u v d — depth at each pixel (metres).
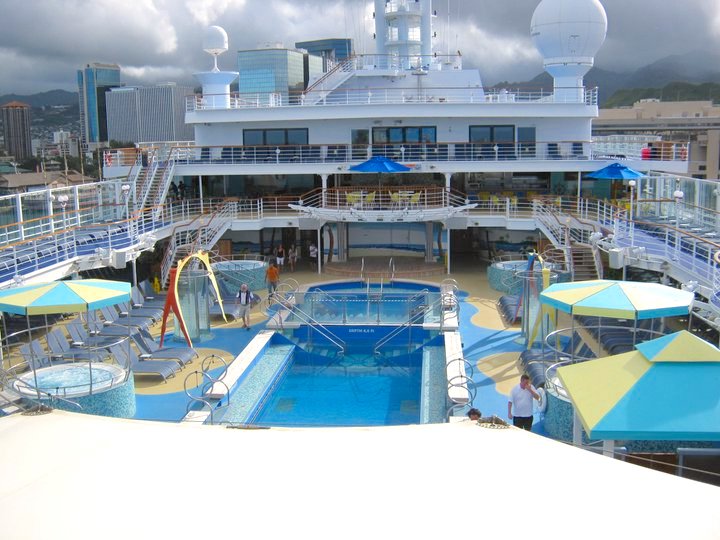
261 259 38.94
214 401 18.36
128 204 34.56
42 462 5.56
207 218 34.97
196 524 4.45
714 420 9.00
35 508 4.67
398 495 4.87
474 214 35.84
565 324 25.31
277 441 5.94
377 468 5.34
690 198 28.88
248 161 39.28
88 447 5.82
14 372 18.55
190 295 24.41
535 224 34.19
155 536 4.31
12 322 25.52
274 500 4.77
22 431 6.28
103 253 24.88
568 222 30.31
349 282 33.66
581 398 9.88
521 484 5.07
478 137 38.59
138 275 35.94
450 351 21.41
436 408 18.33
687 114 135.25
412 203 34.75
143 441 5.93
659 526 4.51
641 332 20.92
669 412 9.16
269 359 22.55
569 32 38.94
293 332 25.11
